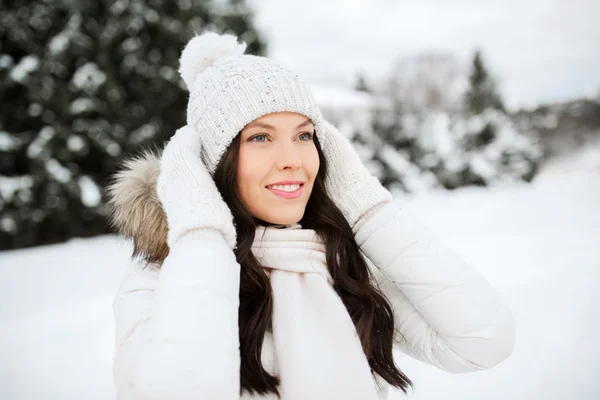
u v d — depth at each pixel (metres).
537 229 6.91
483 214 9.11
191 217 0.85
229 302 0.79
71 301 4.11
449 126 19.02
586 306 3.37
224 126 1.00
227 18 11.91
